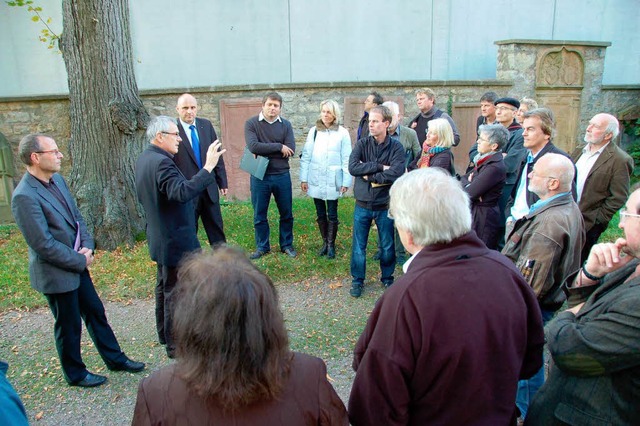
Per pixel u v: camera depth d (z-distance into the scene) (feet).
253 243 18.84
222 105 24.63
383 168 13.50
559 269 7.79
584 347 4.52
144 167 9.82
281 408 3.82
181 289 3.97
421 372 4.60
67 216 9.34
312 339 12.09
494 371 4.67
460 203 4.91
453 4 30.63
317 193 17.04
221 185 16.34
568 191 7.95
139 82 27.84
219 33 28.25
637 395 4.41
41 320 13.39
